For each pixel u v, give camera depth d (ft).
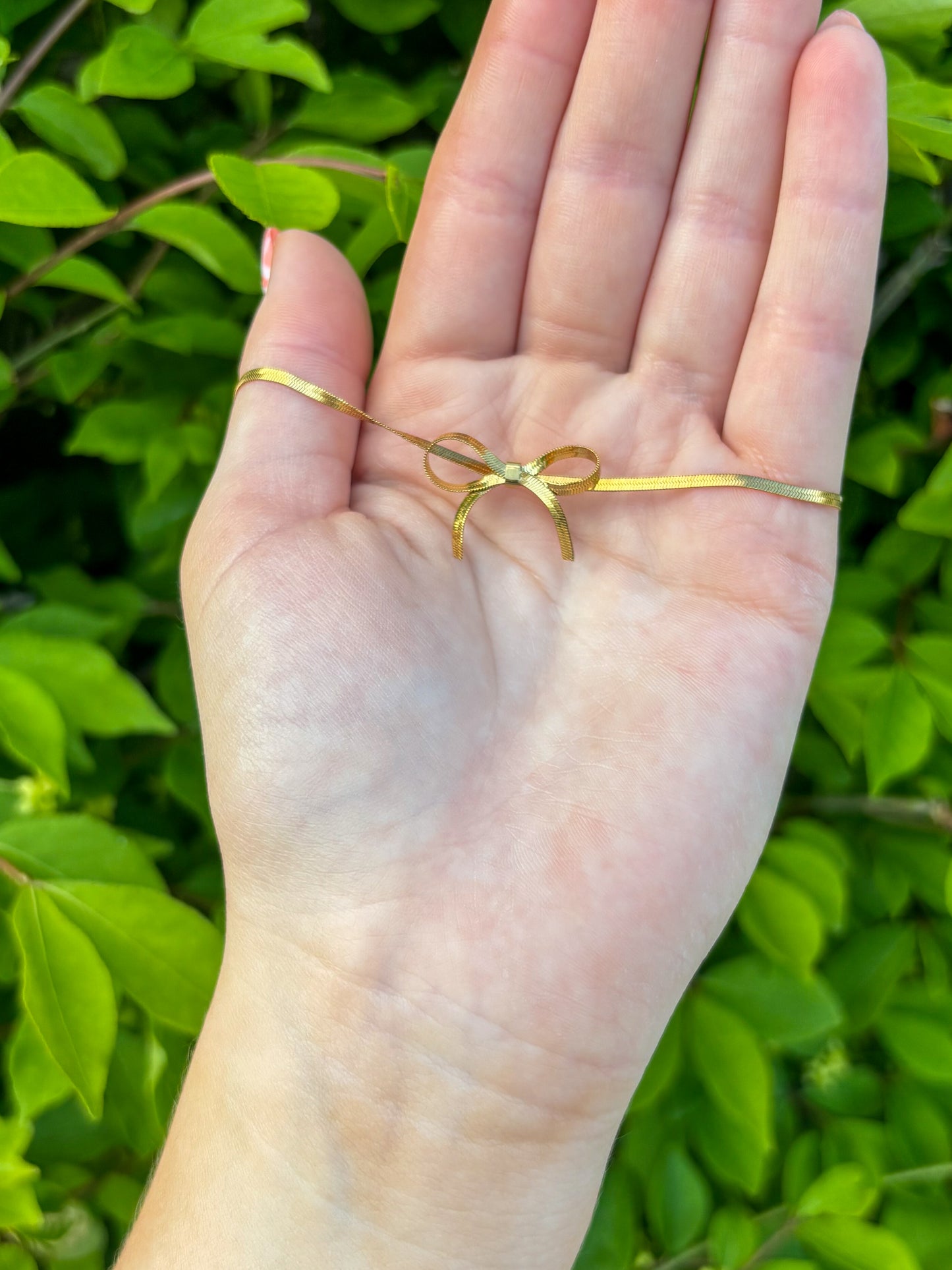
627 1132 0.64
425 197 0.58
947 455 0.55
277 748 0.51
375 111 0.59
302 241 0.56
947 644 0.62
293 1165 0.49
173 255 0.63
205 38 0.51
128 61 0.50
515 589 0.57
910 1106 0.67
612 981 0.50
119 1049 0.58
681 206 0.58
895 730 0.60
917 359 0.70
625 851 0.51
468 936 0.50
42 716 0.51
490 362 0.60
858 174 0.54
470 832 0.51
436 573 0.56
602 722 0.54
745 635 0.55
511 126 0.57
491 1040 0.49
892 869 0.67
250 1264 0.48
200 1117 0.51
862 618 0.62
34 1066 0.52
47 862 0.50
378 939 0.50
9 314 0.66
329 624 0.52
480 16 0.63
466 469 0.59
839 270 0.55
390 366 0.60
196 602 0.54
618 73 0.56
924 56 0.60
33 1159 0.60
